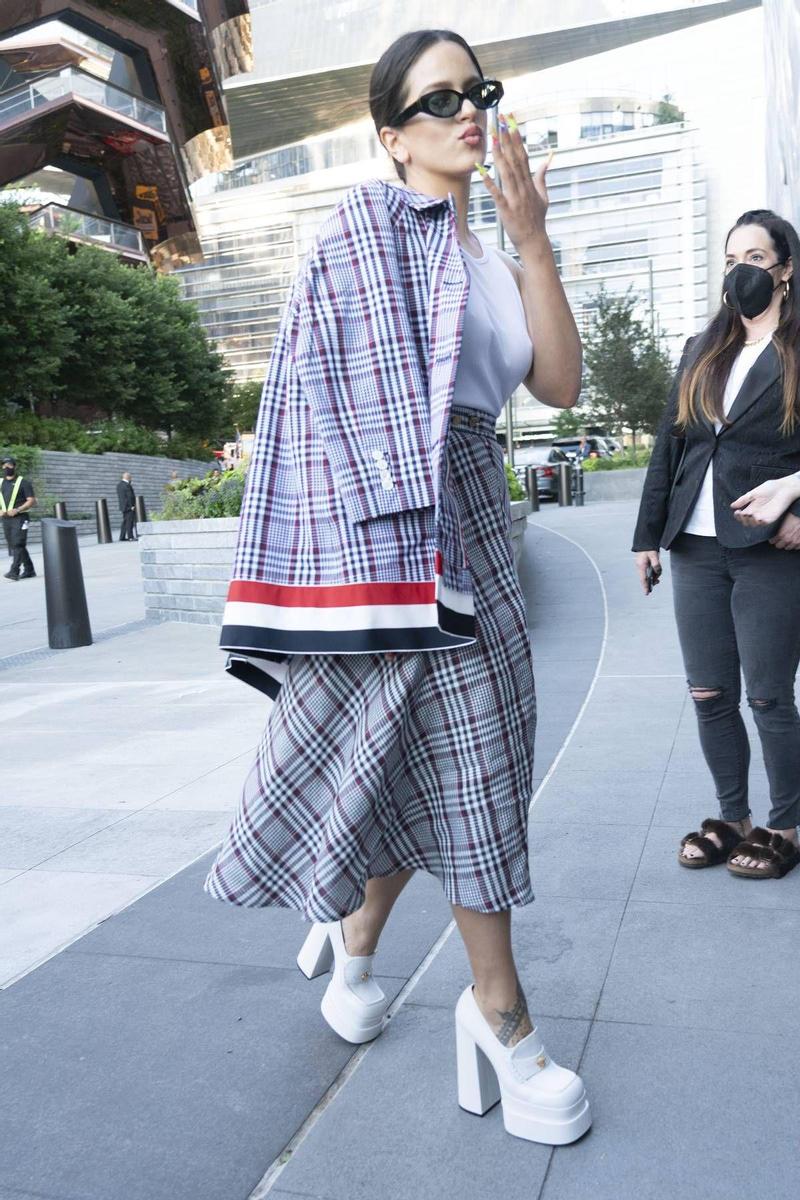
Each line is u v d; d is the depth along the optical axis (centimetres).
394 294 162
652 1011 220
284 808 175
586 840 325
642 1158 172
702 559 287
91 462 3148
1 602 1231
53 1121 192
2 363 3108
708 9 8850
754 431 270
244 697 598
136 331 3644
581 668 596
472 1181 169
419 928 265
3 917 293
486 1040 182
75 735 529
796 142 1021
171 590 921
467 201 182
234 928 274
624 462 2741
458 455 170
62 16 4047
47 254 3281
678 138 8456
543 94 9119
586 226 8744
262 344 10625
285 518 167
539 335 180
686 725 457
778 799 290
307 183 10325
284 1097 196
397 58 174
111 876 320
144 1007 234
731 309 278
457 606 160
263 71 8988
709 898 276
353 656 169
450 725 169
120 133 4209
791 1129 177
